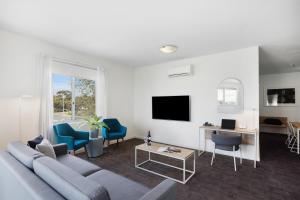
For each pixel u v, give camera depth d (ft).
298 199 6.95
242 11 7.25
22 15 7.72
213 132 12.57
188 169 9.87
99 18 7.95
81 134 11.89
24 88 10.17
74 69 12.98
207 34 9.66
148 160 11.23
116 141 16.28
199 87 14.07
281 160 11.39
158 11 7.30
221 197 7.07
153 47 11.94
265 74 21.84
